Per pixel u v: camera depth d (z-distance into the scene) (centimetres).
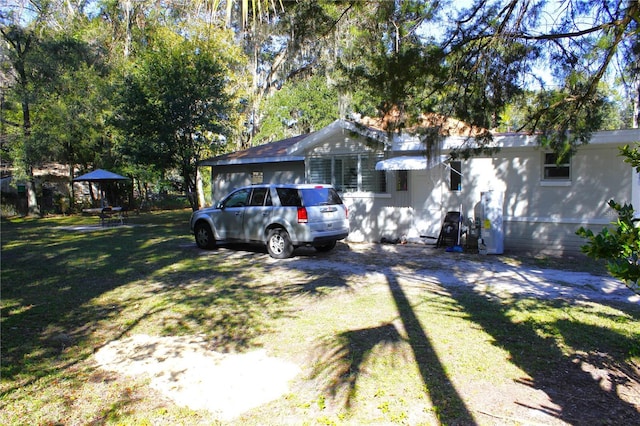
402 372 416
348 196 1338
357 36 670
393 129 711
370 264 958
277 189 1052
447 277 826
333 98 2519
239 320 582
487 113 700
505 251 1101
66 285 791
